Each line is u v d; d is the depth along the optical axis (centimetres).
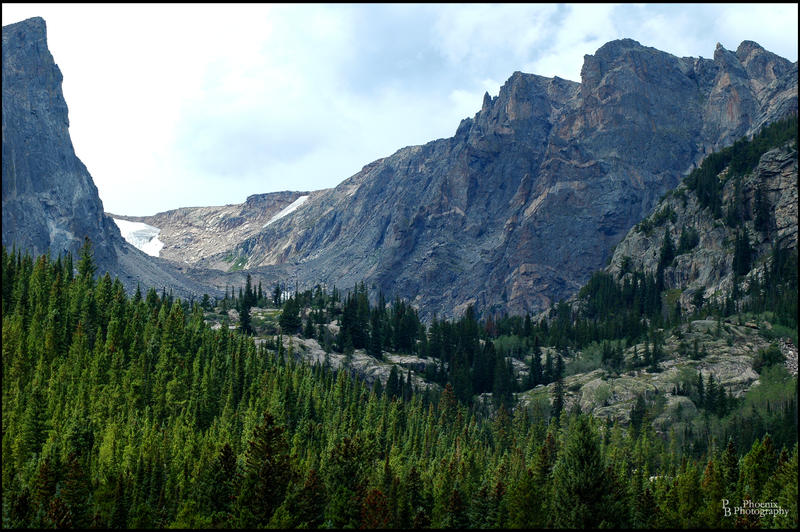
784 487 16912
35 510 15450
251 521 15338
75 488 15650
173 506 16750
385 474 17500
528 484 15988
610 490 16050
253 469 16600
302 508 15862
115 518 15325
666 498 17738
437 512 16650
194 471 17825
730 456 19325
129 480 17025
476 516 16338
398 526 15825
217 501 16575
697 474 19175
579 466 15875
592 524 15325
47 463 16362
